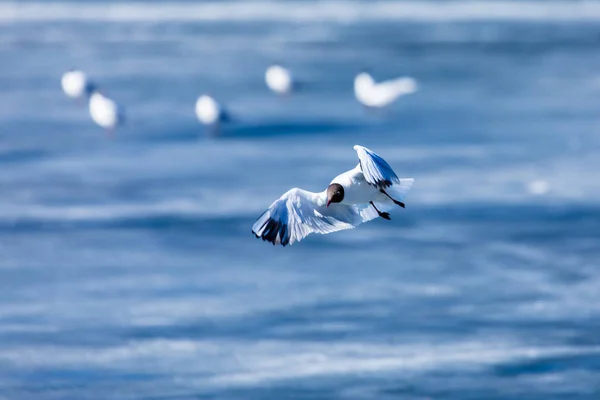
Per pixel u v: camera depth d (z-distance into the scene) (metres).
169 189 22.31
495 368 12.70
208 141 28.58
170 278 16.20
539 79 41.34
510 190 21.84
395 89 33.03
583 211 20.03
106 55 50.88
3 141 27.89
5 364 12.78
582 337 13.66
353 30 66.75
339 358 12.99
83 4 93.88
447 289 15.65
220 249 17.83
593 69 44.22
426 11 89.31
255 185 22.72
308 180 23.20
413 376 12.47
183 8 91.12
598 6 95.38
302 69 46.09
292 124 31.38
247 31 65.81
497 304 14.98
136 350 13.28
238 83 41.44
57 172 24.00
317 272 16.64
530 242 18.06
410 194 21.69
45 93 37.84
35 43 56.12
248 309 14.80
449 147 27.09
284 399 11.88
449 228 19.09
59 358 13.00
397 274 16.48
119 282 15.97
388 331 13.95
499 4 99.38
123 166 24.84
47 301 15.10
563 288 15.59
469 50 53.09
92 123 31.41
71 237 18.41
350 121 32.00
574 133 28.78
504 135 28.75
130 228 19.09
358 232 19.03
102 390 12.10
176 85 40.41
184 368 12.73
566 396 11.89
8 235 18.52
